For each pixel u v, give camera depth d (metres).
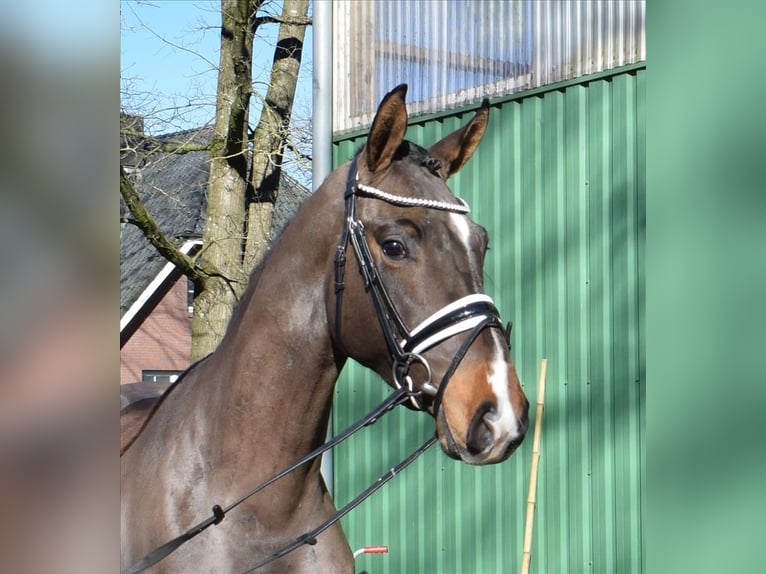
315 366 2.32
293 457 2.33
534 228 5.00
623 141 4.65
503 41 5.19
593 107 4.77
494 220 5.18
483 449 1.99
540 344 4.95
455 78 5.44
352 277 2.24
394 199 2.21
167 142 9.89
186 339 19.00
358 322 2.24
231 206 10.13
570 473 4.79
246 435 2.32
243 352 2.36
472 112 5.33
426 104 5.59
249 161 10.66
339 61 6.06
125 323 17.11
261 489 2.29
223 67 10.04
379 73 5.85
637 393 4.54
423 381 2.12
